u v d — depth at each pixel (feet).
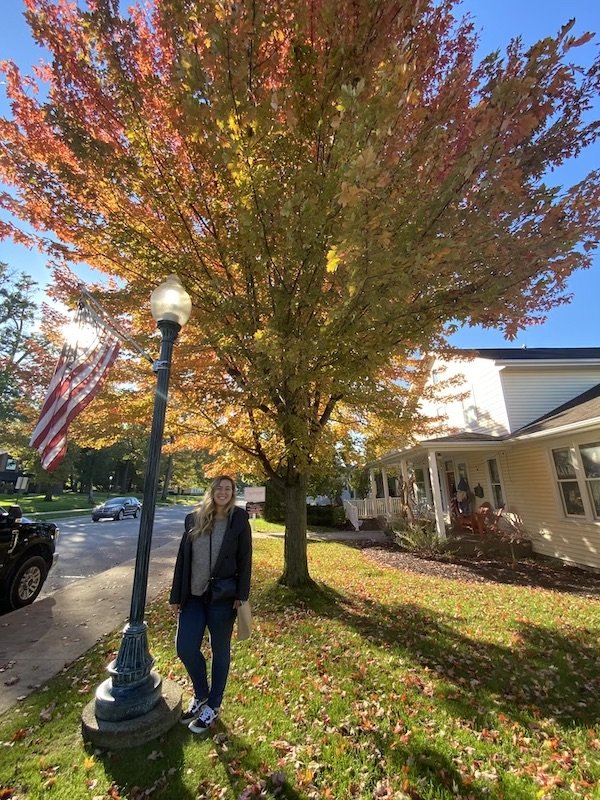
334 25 12.32
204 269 16.98
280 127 12.44
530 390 42.60
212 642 10.34
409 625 17.88
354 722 10.48
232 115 11.41
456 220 12.26
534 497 38.34
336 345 14.49
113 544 47.03
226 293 16.98
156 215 16.99
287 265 14.79
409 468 59.57
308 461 20.33
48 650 15.44
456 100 13.43
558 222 13.39
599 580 28.35
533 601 21.83
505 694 12.01
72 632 17.38
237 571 10.59
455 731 10.17
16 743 9.68
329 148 14.12
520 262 13.73
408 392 25.98
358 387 16.57
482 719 10.72
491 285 14.24
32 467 111.04
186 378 20.25
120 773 8.62
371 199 9.91
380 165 10.46
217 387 20.49
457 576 29.09
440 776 8.64
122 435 21.72
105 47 13.83
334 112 13.17
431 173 12.62
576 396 42.96
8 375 97.91
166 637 16.56
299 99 13.43
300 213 12.06
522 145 14.11
